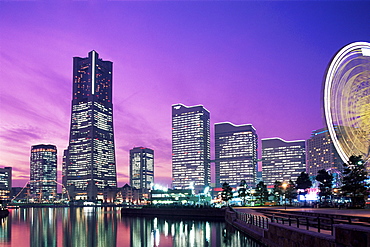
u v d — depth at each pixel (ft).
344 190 317.83
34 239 263.08
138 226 372.79
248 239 210.59
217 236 247.50
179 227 344.90
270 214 258.37
